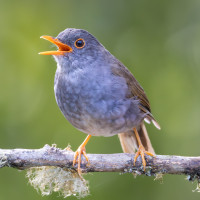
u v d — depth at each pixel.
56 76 10.66
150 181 13.00
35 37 14.31
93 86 10.09
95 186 12.97
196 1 14.10
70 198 12.67
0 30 14.34
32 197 12.55
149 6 13.87
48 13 14.28
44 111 13.56
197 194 13.23
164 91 13.68
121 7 13.81
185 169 9.63
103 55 10.59
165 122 13.59
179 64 13.93
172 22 14.05
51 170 9.92
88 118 10.23
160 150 13.35
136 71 13.54
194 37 14.10
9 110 13.61
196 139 13.61
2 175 12.76
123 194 12.91
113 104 10.13
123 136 11.77
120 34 13.73
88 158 9.74
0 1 14.47
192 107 13.80
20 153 9.44
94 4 13.84
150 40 13.81
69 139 13.33
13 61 14.20
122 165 9.76
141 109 10.93
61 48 10.52
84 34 10.45
